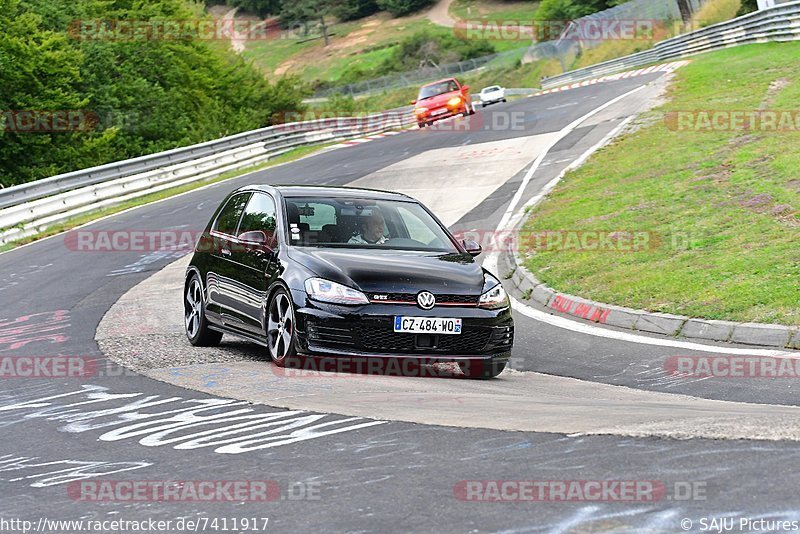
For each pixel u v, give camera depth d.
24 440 21.95
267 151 137.38
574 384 29.14
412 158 107.06
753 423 18.34
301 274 29.19
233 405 23.94
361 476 16.45
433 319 28.45
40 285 59.16
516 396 25.22
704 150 72.69
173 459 18.88
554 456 16.83
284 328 29.70
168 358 33.34
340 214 32.59
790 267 40.72
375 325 28.14
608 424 19.23
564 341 37.03
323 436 19.73
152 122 171.12
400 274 29.08
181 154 117.06
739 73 112.62
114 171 104.00
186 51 187.75
